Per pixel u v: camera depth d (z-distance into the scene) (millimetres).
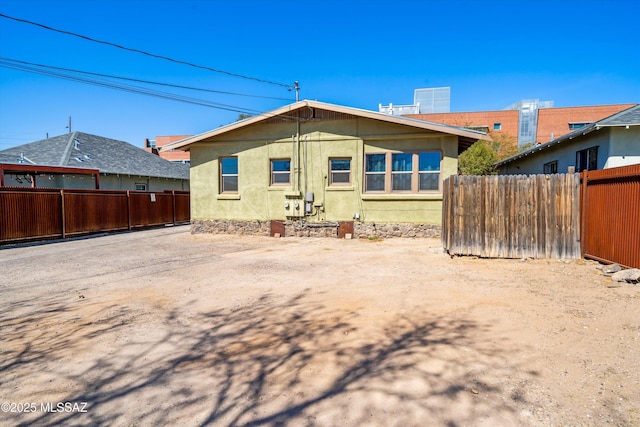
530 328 3848
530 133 37344
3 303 5141
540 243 7391
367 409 2527
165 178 25281
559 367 3029
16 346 3660
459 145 13141
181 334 3932
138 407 2611
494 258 7652
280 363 3236
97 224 14617
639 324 3861
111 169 20766
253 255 8945
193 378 3010
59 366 3234
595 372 2930
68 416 2506
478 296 5031
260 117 12469
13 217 11508
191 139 13227
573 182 7234
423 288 5523
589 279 5770
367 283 5934
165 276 6711
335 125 12117
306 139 12398
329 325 4109
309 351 3459
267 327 4098
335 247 10141
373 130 11836
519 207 7496
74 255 9367
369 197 11859
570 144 13797
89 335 3922
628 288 5184
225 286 5922
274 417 2471
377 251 9281
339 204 12172
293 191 12438
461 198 7844
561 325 3904
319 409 2545
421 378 2910
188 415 2510
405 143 11602
